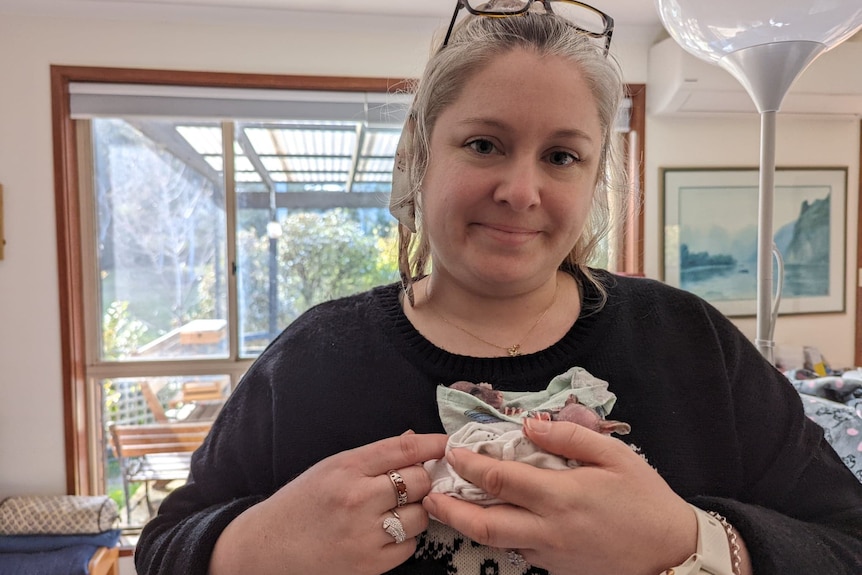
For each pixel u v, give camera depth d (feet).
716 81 6.92
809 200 8.06
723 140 7.75
